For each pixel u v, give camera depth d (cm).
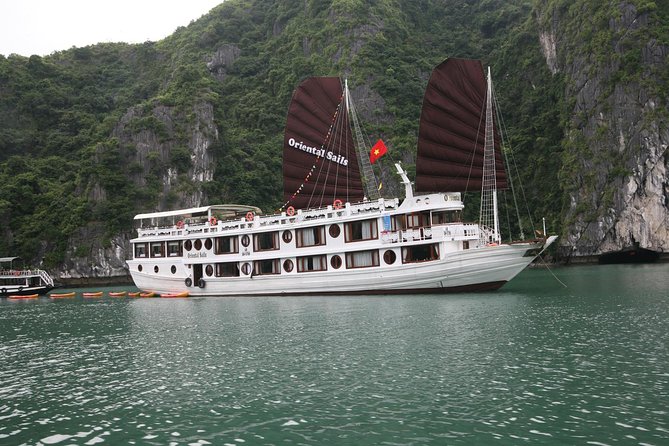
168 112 8612
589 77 8144
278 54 11406
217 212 4125
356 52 10350
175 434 990
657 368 1234
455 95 3092
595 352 1405
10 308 3597
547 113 9012
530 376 1219
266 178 9031
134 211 7594
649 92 7300
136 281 4041
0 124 9106
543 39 9775
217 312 2638
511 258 2816
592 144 7794
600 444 862
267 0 13288
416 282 2956
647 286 3108
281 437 952
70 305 3641
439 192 3108
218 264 3653
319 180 3853
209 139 8606
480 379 1216
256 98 10531
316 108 3859
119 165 7894
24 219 7456
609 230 7288
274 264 3419
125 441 969
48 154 8894
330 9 11119
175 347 1764
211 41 12150
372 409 1064
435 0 12850
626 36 7825
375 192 4222
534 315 2039
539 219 8369
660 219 6994
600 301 2414
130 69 12188
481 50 11256
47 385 1371
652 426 920
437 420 991
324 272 3200
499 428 941
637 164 7144
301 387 1228
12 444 977
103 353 1747
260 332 1953
